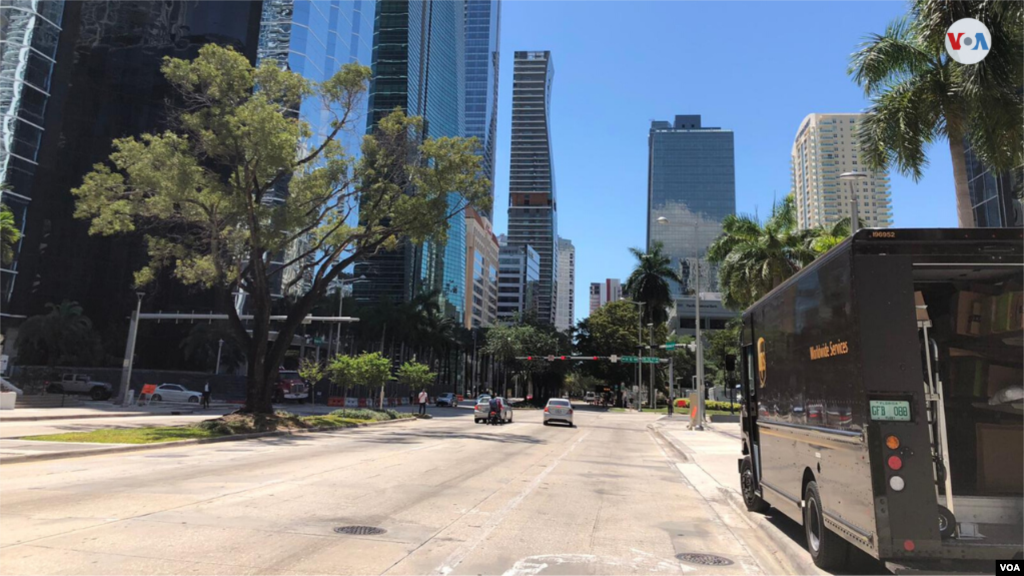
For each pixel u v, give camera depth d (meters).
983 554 5.05
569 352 94.69
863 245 5.44
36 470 11.96
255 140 21.33
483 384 135.62
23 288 59.91
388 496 10.11
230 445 18.50
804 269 6.93
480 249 169.12
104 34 66.06
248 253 25.61
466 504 9.80
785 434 7.78
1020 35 12.31
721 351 82.62
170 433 19.30
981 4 12.07
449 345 98.56
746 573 6.53
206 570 5.61
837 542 6.16
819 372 6.38
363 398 54.31
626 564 6.69
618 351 80.56
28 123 60.28
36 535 6.61
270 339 68.44
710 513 10.34
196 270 25.05
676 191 190.38
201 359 66.12
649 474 15.71
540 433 30.17
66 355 54.78
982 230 5.41
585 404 117.50
